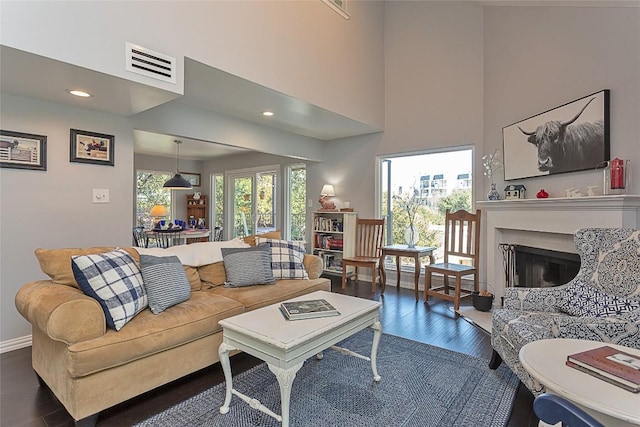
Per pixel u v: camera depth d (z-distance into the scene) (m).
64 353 1.73
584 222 2.70
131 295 1.99
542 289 2.28
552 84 3.22
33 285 2.02
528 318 2.06
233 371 2.35
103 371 1.75
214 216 8.46
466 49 4.41
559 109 3.10
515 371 1.95
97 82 2.37
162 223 6.02
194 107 3.93
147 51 2.40
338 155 5.71
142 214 7.81
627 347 1.46
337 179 5.73
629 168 2.48
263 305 2.61
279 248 3.32
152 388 1.94
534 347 1.44
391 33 5.08
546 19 3.29
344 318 1.94
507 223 3.64
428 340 2.90
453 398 2.01
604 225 2.53
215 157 8.10
